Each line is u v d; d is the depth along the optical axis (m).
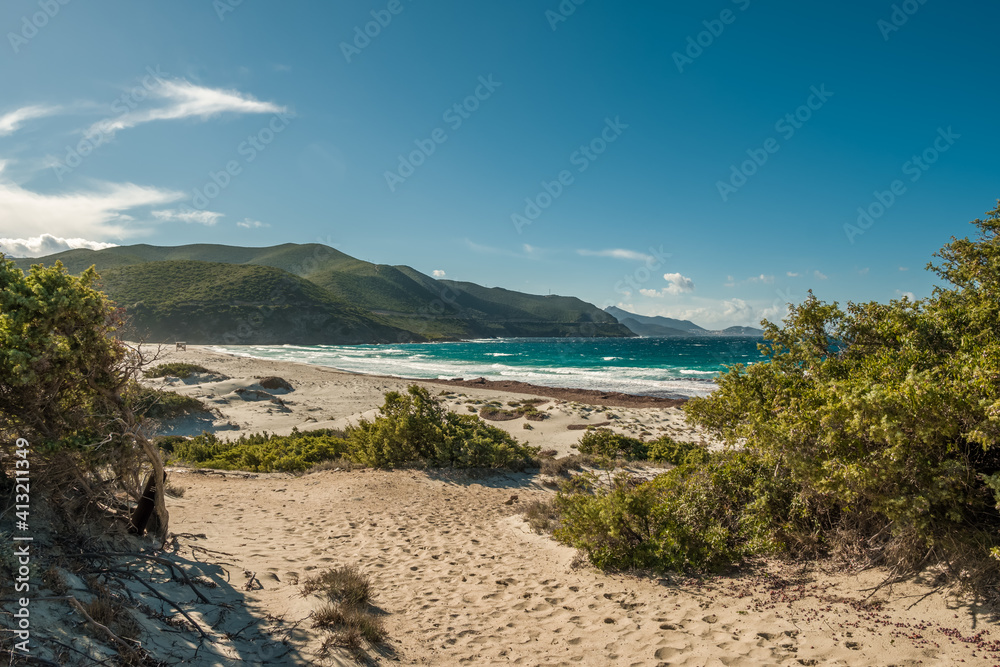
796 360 6.58
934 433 3.88
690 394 35.56
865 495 4.36
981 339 4.80
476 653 4.45
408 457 15.18
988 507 4.11
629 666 4.00
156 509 6.04
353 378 42.94
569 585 6.03
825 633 4.00
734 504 6.49
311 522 9.77
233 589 5.44
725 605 4.84
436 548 8.14
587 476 9.04
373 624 4.73
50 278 4.77
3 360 4.40
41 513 4.77
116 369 5.38
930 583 4.21
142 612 4.11
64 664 2.98
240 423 24.12
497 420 25.80
